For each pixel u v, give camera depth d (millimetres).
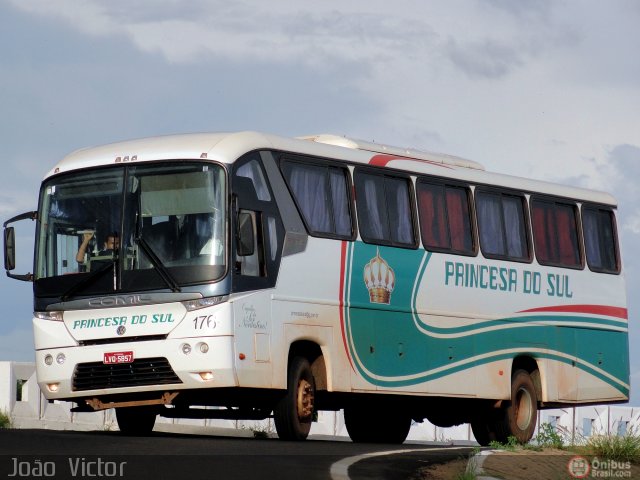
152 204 26281
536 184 35094
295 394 27250
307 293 27516
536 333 34219
